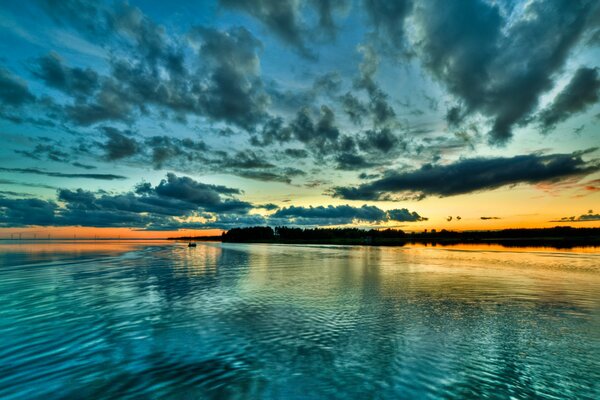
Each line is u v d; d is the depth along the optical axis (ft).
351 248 290.97
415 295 54.29
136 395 20.90
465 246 304.50
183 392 21.34
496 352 28.84
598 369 25.43
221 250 248.11
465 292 57.11
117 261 118.21
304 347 29.78
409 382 23.08
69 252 173.88
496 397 21.09
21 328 34.58
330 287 62.13
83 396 20.70
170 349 28.94
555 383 23.11
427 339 32.17
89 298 50.26
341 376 23.93
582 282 69.72
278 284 65.82
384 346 30.14
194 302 48.06
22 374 23.67
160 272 85.30
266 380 23.18
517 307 45.73
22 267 93.61
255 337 32.40
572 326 36.60
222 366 25.46
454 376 24.09
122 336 32.32
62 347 29.17
